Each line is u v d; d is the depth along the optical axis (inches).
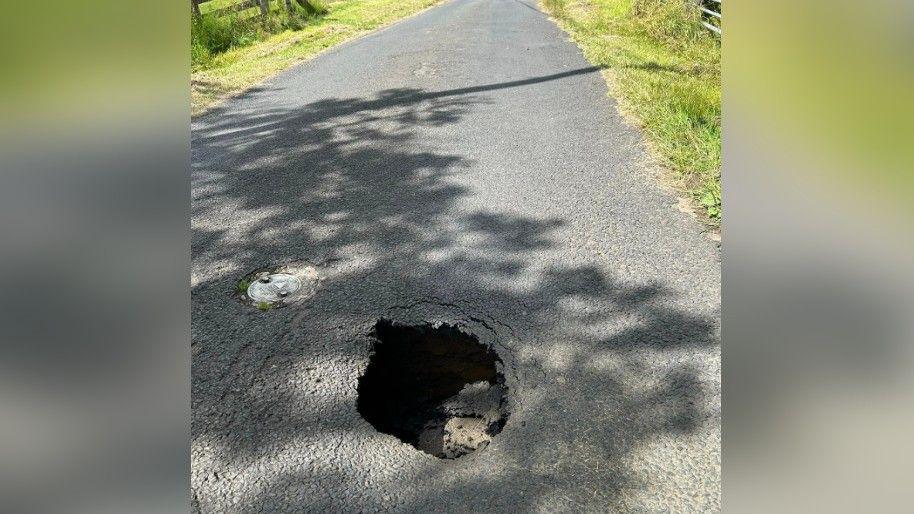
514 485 89.7
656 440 95.3
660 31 382.0
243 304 129.4
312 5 580.7
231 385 108.0
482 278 135.6
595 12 520.4
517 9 596.4
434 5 685.9
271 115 264.4
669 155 194.1
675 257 140.9
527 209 165.8
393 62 360.5
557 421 99.5
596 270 137.0
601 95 262.5
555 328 119.7
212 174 198.4
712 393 102.7
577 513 85.6
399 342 119.9
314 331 121.0
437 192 178.4
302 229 159.9
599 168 190.1
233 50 425.4
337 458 94.6
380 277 137.4
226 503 88.3
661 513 84.9
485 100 267.6
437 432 103.0
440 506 87.1
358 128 239.5
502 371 110.7
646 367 109.2
